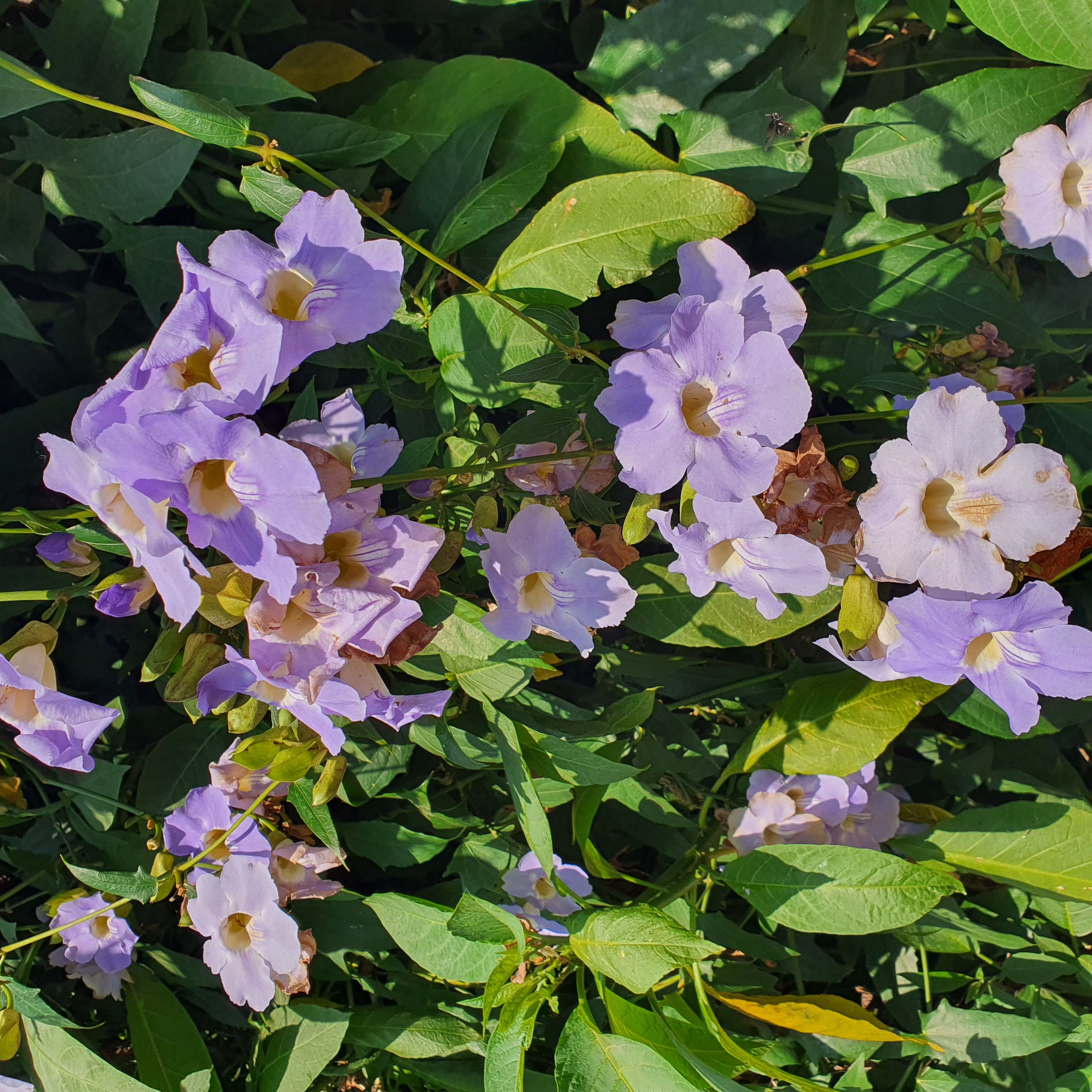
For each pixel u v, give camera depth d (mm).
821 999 723
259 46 780
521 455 695
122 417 560
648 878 827
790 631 718
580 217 687
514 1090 677
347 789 745
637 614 729
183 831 686
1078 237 727
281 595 558
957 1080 750
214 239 719
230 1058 799
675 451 618
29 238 722
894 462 615
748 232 814
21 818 727
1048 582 662
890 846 789
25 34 758
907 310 742
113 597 614
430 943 721
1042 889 764
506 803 777
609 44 736
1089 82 734
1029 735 780
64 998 794
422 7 795
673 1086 663
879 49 789
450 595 666
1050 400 690
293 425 629
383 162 752
